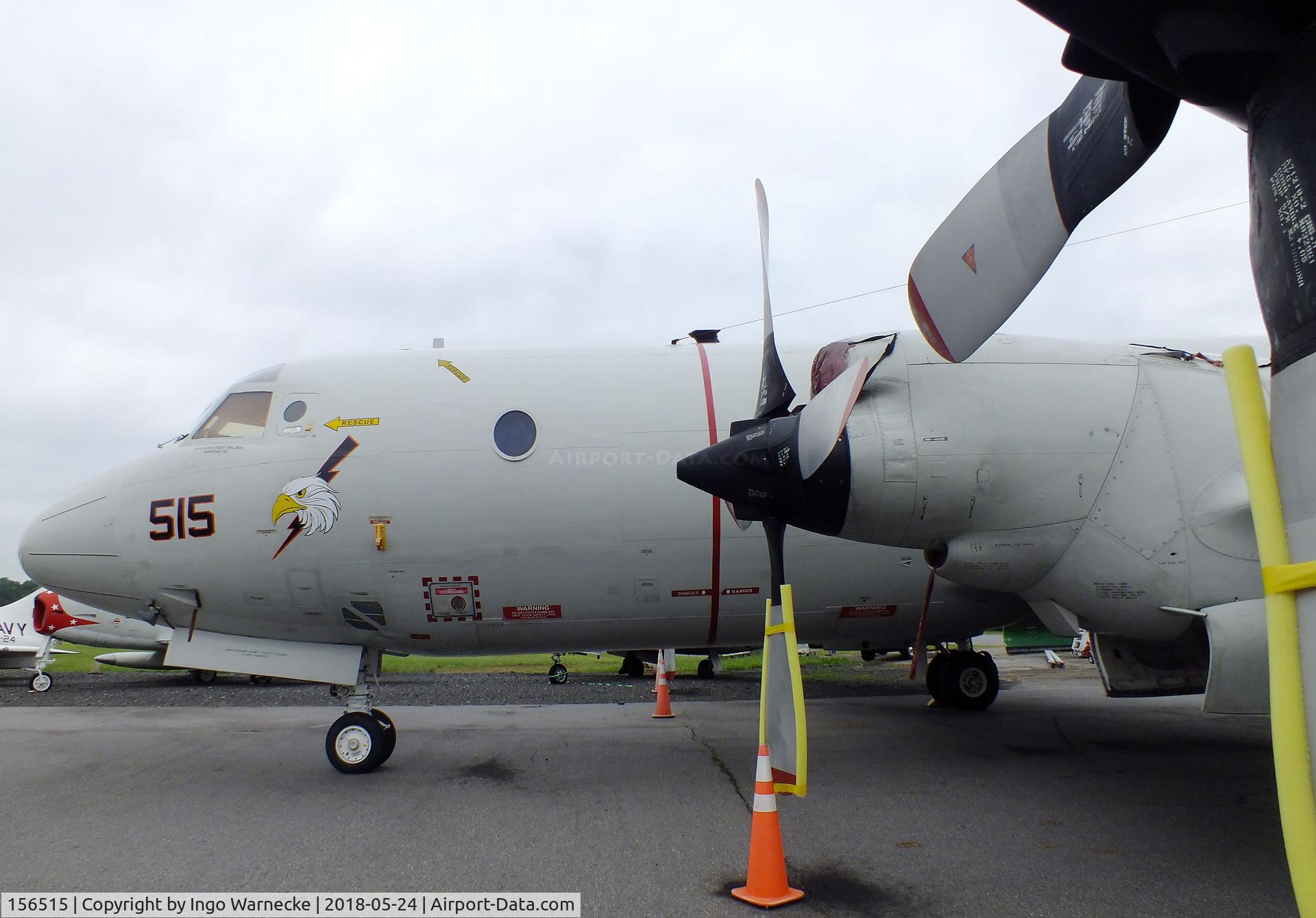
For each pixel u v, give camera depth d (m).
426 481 6.34
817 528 5.03
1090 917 3.27
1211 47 1.73
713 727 8.09
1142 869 3.83
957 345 3.05
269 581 6.30
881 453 4.76
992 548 4.95
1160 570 4.66
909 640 7.91
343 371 6.77
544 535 6.40
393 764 6.42
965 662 8.88
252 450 6.45
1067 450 4.81
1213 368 5.01
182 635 6.58
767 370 5.32
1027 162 2.68
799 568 6.71
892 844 4.23
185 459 6.47
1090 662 16.98
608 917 3.37
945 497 4.81
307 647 6.57
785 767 4.21
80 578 6.41
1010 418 4.82
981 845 4.19
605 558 6.48
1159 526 4.67
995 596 6.97
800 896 3.51
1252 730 7.53
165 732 8.22
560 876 3.84
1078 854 4.04
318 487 6.30
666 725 8.27
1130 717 8.34
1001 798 5.10
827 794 5.24
